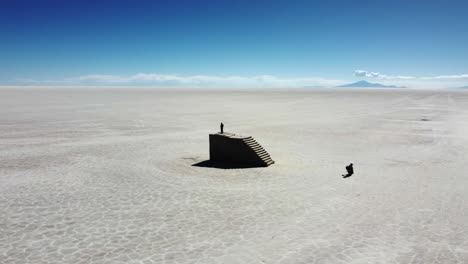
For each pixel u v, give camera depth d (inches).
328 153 1054.4
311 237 464.1
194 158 944.9
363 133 1492.4
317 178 757.9
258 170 818.2
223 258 406.6
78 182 711.1
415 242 452.8
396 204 593.9
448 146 1178.0
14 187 674.8
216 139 908.0
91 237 459.5
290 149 1115.3
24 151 1025.5
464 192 663.8
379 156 1012.5
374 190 673.0
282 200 609.9
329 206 581.6
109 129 1529.3
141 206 576.1
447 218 534.0
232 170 816.9
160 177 752.3
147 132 1453.0
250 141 906.7
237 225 501.4
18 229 482.6
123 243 442.6
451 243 450.9
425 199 621.3
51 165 853.8
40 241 446.6
